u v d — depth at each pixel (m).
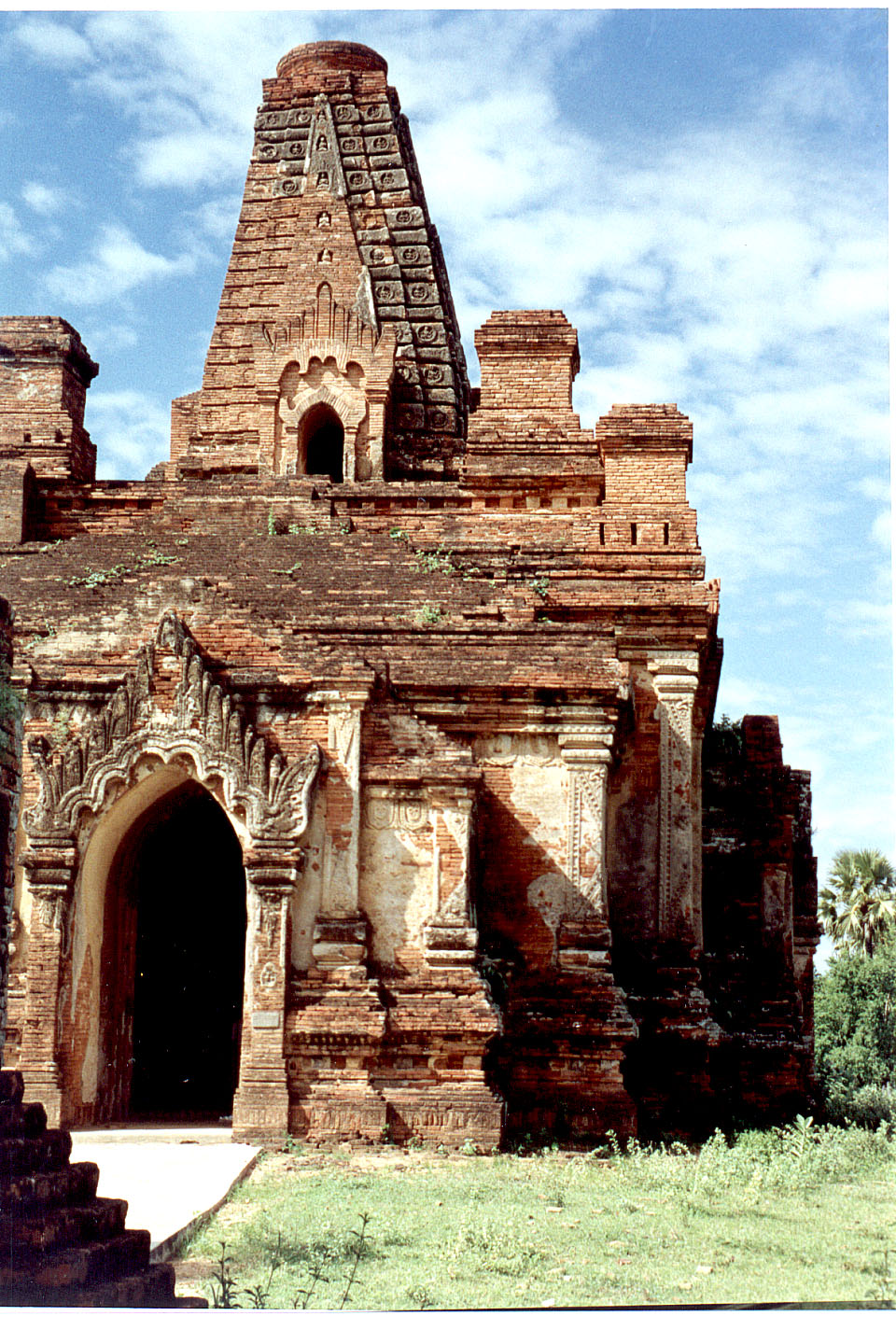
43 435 25.45
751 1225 13.35
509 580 22.77
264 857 18.16
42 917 18.38
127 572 21.00
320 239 27.50
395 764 18.81
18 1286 8.81
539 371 25.11
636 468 23.38
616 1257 11.86
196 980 24.33
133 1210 12.91
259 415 26.70
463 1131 17.61
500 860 19.83
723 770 25.19
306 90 29.23
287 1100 17.58
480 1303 10.27
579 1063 19.08
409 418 27.34
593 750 19.91
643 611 22.16
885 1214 14.12
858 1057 41.44
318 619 21.03
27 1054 18.09
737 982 23.75
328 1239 12.12
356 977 17.98
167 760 18.53
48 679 19.14
